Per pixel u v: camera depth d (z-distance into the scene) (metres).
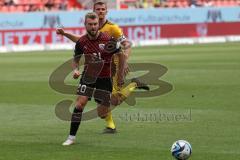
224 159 24.73
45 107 40.09
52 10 118.69
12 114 37.53
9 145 28.05
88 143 28.36
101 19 30.66
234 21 124.12
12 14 102.81
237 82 52.28
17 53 98.00
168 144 27.92
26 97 45.19
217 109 37.88
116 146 27.61
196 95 44.41
